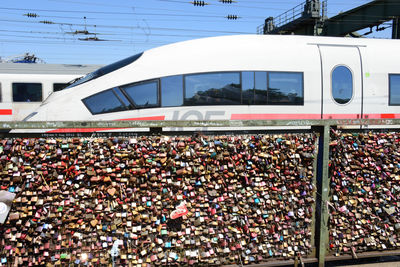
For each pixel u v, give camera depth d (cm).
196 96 772
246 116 787
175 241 349
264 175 369
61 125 324
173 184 346
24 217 319
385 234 404
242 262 369
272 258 379
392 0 1720
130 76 768
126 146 337
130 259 342
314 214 386
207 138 354
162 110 762
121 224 337
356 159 395
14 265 319
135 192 339
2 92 1359
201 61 783
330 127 386
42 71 1436
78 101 763
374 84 853
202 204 355
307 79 816
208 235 358
